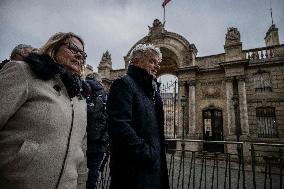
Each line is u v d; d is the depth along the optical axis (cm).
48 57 162
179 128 1923
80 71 191
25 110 144
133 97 237
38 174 136
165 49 2269
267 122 1709
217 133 1834
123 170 216
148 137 230
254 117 1727
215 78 1939
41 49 186
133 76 259
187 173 958
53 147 145
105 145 383
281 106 1680
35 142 141
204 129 1889
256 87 1792
